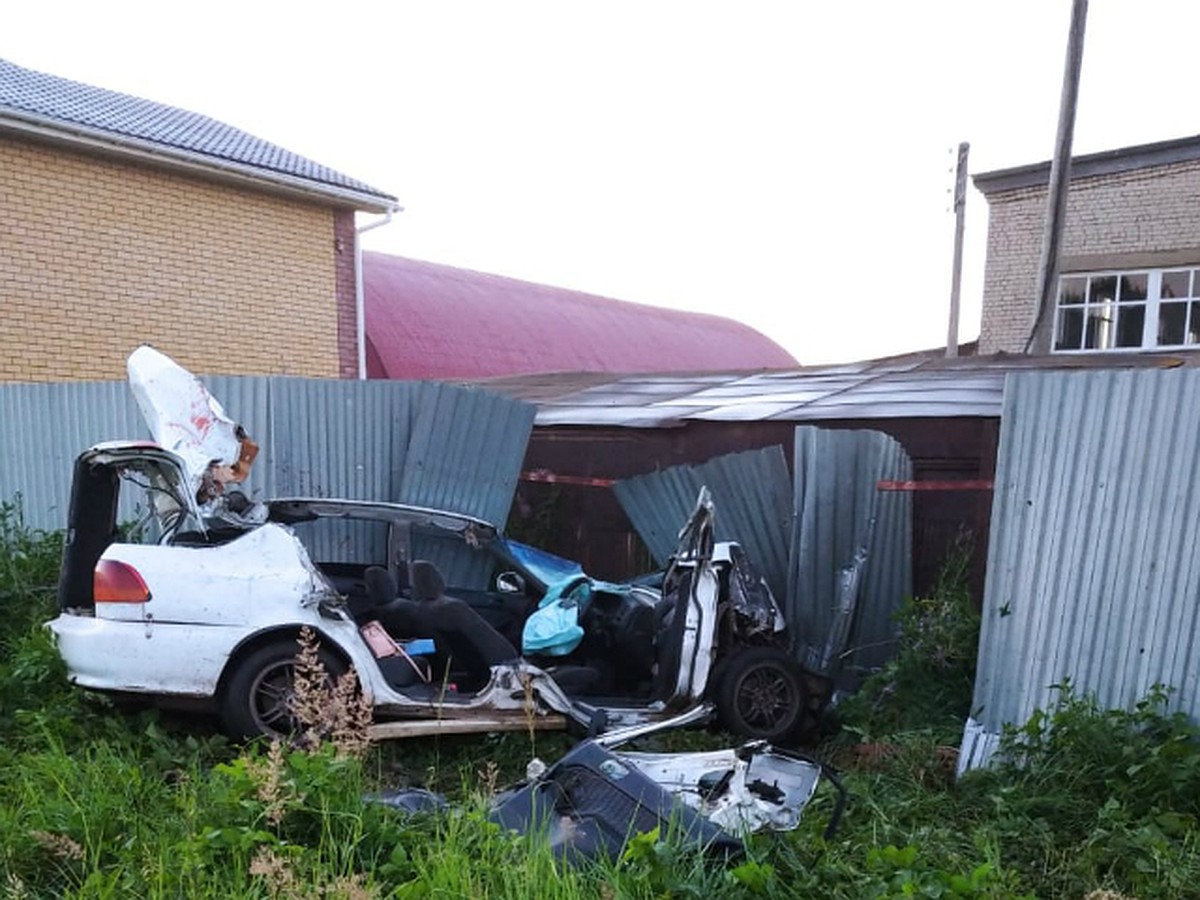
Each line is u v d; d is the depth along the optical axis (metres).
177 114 13.05
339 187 12.29
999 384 7.27
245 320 11.75
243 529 4.80
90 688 4.23
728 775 3.51
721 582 5.12
